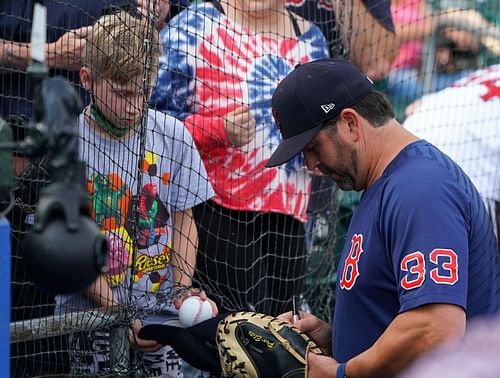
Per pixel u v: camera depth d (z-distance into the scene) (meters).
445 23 16.50
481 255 8.38
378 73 14.39
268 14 12.38
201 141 11.62
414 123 14.08
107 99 10.10
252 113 11.97
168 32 11.62
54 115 5.95
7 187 6.69
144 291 10.46
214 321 9.91
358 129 8.60
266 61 12.20
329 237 13.20
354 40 14.08
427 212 8.05
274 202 12.10
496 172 13.55
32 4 10.77
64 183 6.15
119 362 10.05
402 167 8.41
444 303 7.87
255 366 9.08
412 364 8.00
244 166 11.90
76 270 6.13
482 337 5.45
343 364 8.46
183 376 12.57
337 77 8.66
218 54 11.87
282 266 12.28
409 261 8.01
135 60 10.02
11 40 10.74
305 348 9.07
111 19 10.11
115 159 10.35
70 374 10.15
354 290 8.55
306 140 8.66
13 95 10.48
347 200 14.63
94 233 6.20
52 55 10.62
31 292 10.34
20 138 10.35
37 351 10.32
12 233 10.12
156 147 10.70
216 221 11.78
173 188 10.95
